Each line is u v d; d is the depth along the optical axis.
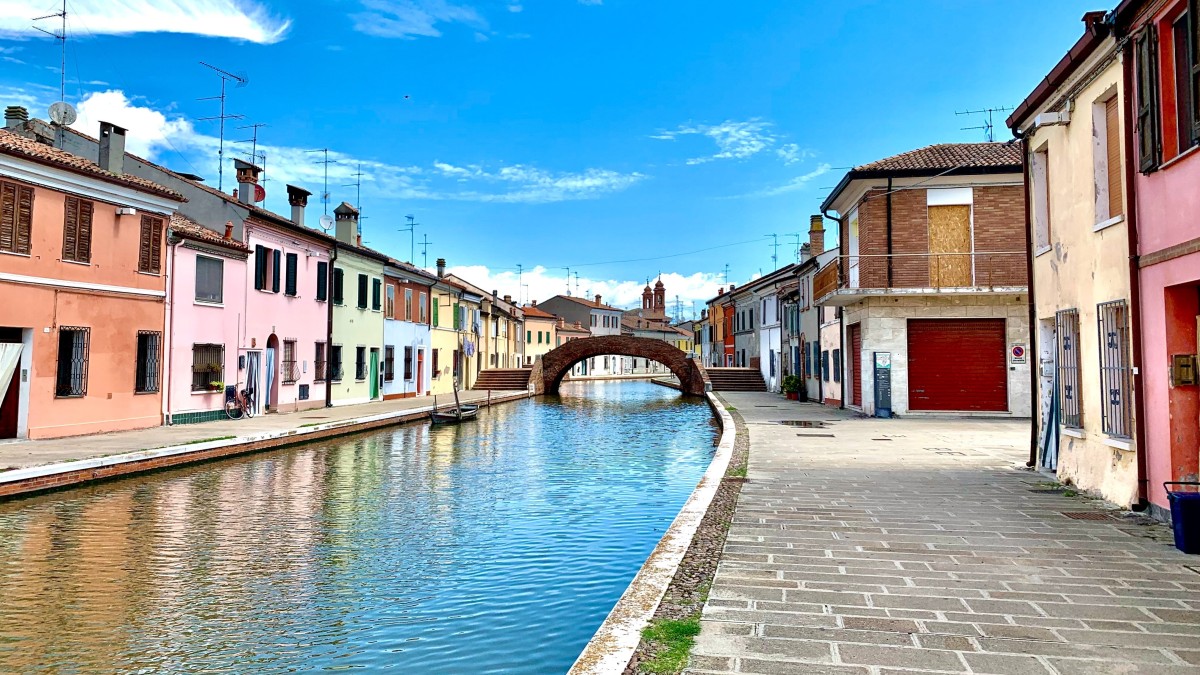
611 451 19.02
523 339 67.88
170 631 6.50
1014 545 6.76
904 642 4.39
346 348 32.19
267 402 26.39
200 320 22.30
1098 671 3.95
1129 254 8.16
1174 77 7.47
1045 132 11.00
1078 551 6.54
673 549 6.57
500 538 9.72
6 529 10.16
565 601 7.32
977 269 21.31
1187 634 4.50
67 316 17.62
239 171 26.94
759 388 46.91
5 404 16.53
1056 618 4.80
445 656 6.02
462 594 7.51
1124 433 8.59
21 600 7.29
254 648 6.16
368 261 34.38
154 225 20.39
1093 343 9.35
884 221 21.89
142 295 19.94
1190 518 6.43
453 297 46.50
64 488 12.68
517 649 6.16
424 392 41.59
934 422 20.41
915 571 5.92
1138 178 8.10
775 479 10.62
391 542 9.52
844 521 7.80
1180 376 7.43
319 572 8.23
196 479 14.27
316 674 5.67
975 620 4.77
